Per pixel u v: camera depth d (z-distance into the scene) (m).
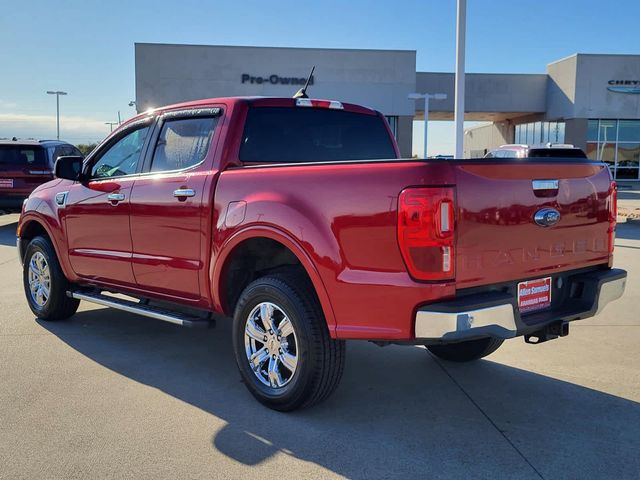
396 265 3.30
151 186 4.76
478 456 3.42
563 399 4.25
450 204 3.21
